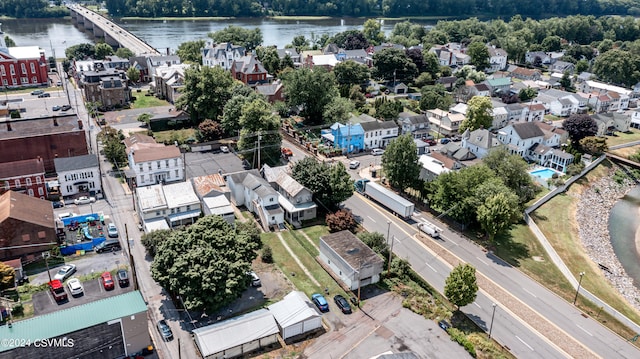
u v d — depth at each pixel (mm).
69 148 111438
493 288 79438
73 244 81000
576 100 181375
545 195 118688
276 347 63188
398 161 104375
